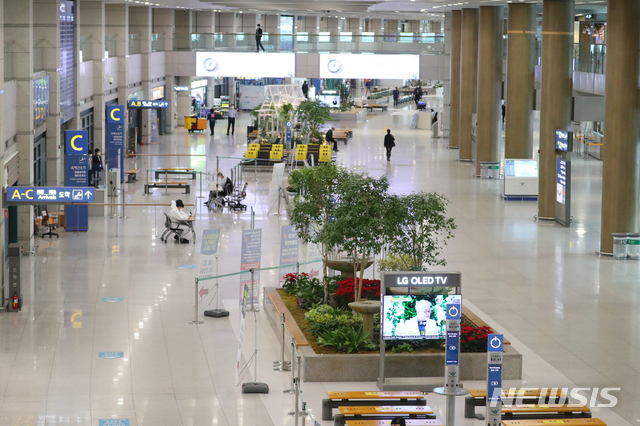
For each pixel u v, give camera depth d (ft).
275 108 128.16
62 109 81.51
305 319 45.32
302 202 49.08
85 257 62.90
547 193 78.38
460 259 63.57
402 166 113.91
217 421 34.14
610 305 51.83
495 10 103.45
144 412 34.83
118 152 92.07
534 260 63.52
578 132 133.80
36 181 71.77
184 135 146.61
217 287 51.52
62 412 34.55
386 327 38.17
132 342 44.01
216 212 81.20
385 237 43.98
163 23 145.48
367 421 32.27
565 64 76.69
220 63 146.20
